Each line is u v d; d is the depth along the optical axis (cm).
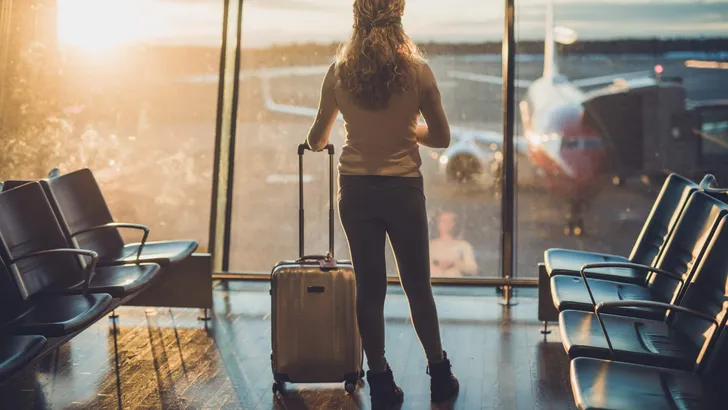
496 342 496
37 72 655
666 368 318
